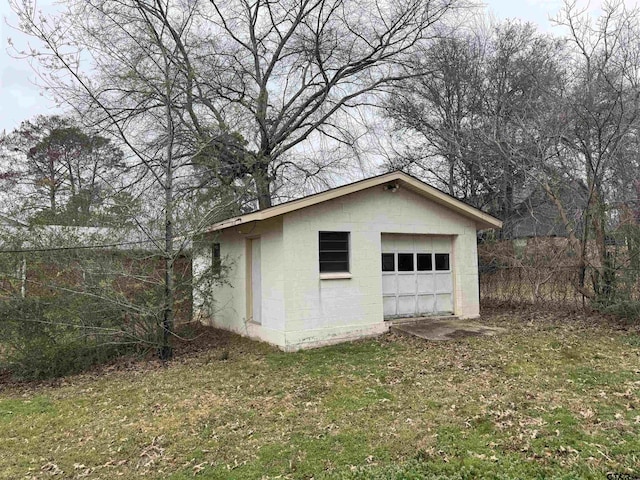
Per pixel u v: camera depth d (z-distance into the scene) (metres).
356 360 7.53
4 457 4.53
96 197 8.98
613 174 11.41
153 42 10.25
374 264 9.63
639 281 9.24
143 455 4.41
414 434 4.41
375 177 9.27
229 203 9.34
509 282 12.51
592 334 8.58
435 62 18.61
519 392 5.44
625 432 4.14
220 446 4.49
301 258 8.83
